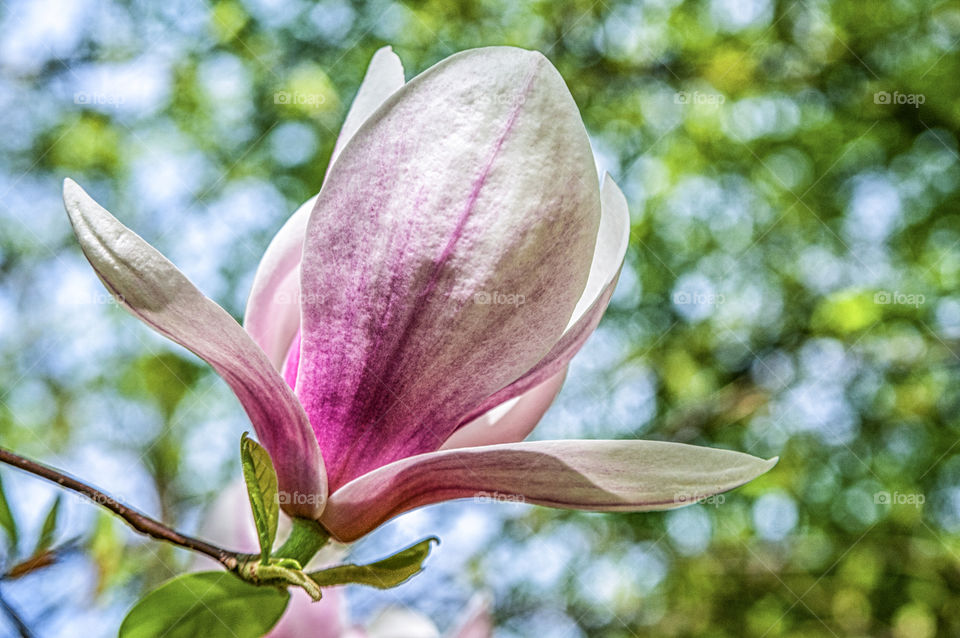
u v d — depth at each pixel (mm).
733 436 5863
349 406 823
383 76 897
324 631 1278
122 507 751
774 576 5664
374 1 5613
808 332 5918
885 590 5645
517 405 916
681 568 5680
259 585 759
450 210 774
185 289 722
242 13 5375
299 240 914
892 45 6086
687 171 6004
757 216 6207
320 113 5449
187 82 5410
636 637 5578
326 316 815
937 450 5922
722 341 5988
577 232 775
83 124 5352
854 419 5895
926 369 5805
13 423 5094
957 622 5516
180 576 837
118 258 723
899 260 6121
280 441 819
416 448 837
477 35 5820
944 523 5926
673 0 5887
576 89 5910
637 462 765
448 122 775
